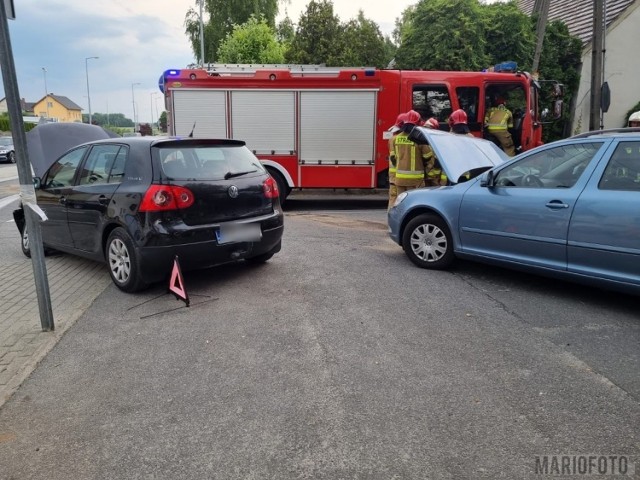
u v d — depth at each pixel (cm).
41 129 945
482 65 1484
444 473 265
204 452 286
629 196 462
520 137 1084
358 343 422
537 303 515
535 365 381
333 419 314
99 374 378
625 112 1596
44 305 455
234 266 658
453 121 896
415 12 1568
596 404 328
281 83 1093
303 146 1113
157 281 554
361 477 264
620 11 1540
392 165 834
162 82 1115
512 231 545
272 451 286
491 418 313
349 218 1040
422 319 473
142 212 522
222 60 2891
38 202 674
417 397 338
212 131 1112
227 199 562
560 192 510
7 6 400
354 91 1092
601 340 425
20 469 276
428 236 634
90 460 282
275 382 361
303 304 515
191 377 371
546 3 1415
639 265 454
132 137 586
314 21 2597
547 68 1517
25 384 366
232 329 455
